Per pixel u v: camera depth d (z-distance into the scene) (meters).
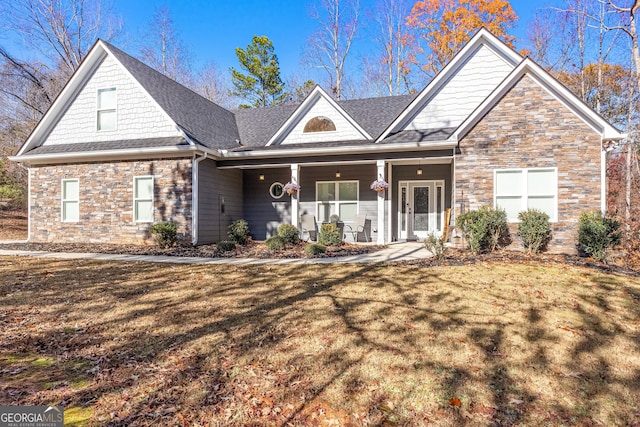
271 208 14.45
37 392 2.97
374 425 2.55
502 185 9.87
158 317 4.69
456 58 11.81
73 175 12.66
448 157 10.72
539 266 7.56
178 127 11.62
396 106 14.34
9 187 21.44
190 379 3.16
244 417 2.64
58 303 5.28
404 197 13.88
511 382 3.10
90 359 3.56
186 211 11.52
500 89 9.68
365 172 13.61
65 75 23.09
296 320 4.53
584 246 8.43
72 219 12.73
